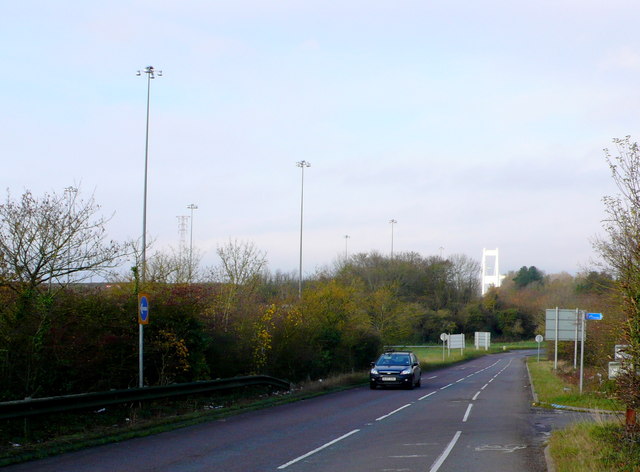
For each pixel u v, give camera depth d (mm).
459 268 105875
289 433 15102
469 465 11172
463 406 22328
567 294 72688
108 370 17453
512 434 15164
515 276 136500
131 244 17891
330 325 36969
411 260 94250
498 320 109750
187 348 19781
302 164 55812
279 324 28734
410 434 15109
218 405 20547
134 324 18234
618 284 10219
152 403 18109
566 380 33719
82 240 16031
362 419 18172
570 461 10320
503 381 38531
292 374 30375
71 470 10344
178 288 20188
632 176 9766
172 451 12328
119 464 10922
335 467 10898
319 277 54094
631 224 9797
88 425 14641
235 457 11773
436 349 87125
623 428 11242
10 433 12797
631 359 9945
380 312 55656
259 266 30016
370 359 43406
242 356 25156
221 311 25672
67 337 15789
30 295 14961
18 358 14625
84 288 16688
